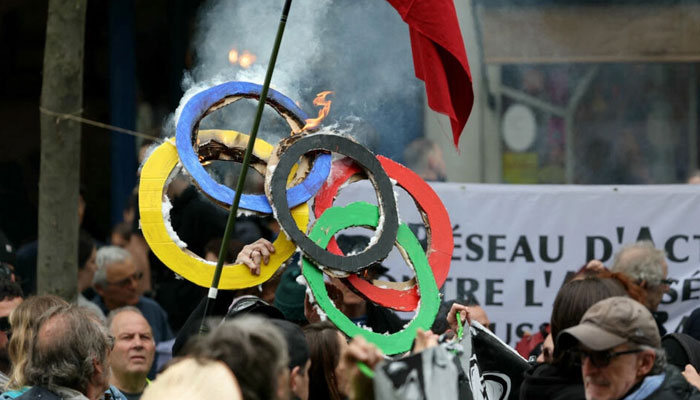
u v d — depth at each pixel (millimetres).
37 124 25984
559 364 9852
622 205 16453
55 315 9828
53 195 13969
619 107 23625
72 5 13773
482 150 23359
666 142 23672
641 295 13070
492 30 23359
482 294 16438
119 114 24516
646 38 23375
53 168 13938
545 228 16469
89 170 25312
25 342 10406
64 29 13805
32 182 25438
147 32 24812
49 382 9648
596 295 9828
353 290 10438
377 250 10344
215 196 10055
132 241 19172
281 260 10266
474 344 11289
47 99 13922
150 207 10008
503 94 23484
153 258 18953
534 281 16438
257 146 10539
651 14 23359
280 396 7281
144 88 24875
